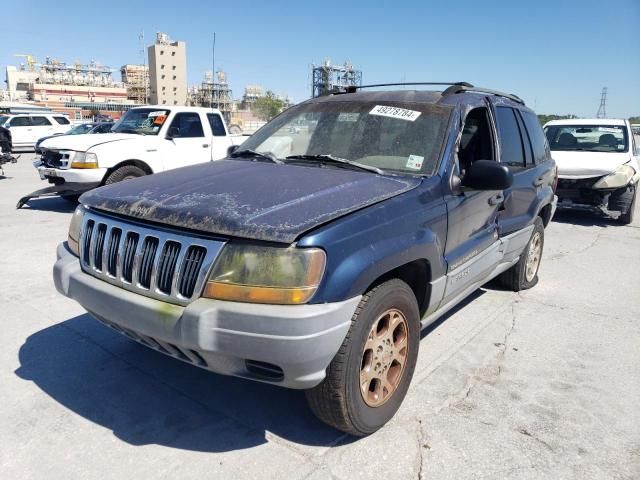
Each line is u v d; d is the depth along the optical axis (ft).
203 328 7.52
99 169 28.84
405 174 10.55
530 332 14.24
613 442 9.35
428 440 9.22
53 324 13.65
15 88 522.88
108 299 8.63
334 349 7.81
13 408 9.86
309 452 8.82
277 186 9.32
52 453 8.63
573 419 10.02
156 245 8.32
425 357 12.48
